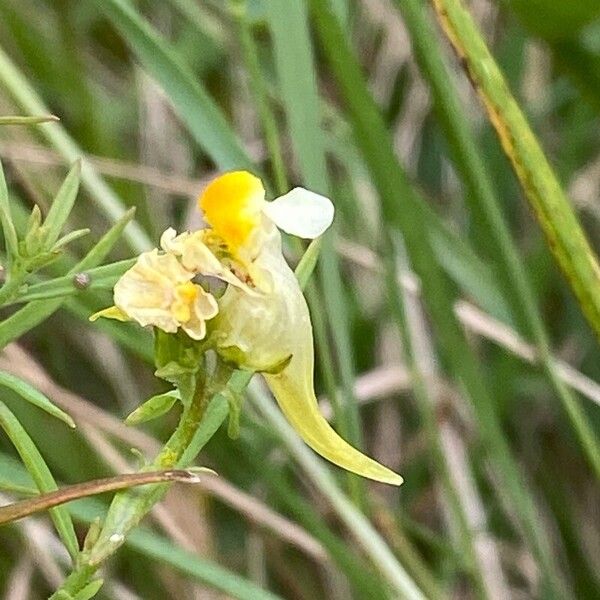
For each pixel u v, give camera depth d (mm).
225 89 334
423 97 328
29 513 123
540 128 332
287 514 277
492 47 325
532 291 249
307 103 209
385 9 330
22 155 254
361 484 229
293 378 130
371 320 306
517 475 229
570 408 223
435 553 296
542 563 236
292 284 130
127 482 124
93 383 293
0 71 222
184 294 125
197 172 332
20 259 136
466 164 220
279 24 208
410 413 317
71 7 308
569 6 239
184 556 196
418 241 221
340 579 282
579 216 319
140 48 210
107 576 245
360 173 294
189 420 129
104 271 140
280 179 212
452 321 224
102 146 292
